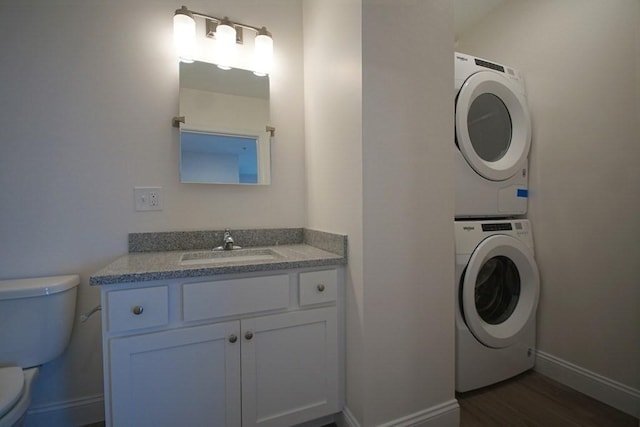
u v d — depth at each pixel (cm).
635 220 131
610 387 138
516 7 178
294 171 169
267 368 110
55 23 125
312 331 118
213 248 148
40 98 123
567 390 152
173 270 96
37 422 123
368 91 109
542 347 168
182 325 99
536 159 170
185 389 99
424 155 121
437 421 123
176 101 144
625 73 133
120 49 134
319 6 145
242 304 106
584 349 149
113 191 134
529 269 160
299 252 134
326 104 139
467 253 144
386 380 114
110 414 90
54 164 125
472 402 144
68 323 118
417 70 119
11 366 105
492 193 159
